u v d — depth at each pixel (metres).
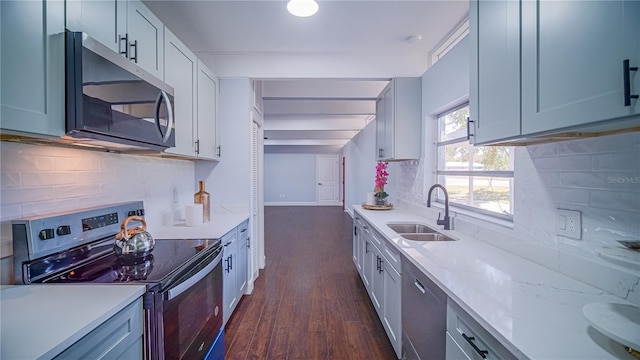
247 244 2.97
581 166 1.14
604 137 1.05
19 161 1.23
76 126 1.11
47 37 1.04
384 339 2.20
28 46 0.97
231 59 2.98
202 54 2.98
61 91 1.09
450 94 2.32
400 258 1.80
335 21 2.34
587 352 0.71
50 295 1.05
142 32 1.63
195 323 1.48
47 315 0.90
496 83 1.20
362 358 1.98
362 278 3.12
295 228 6.61
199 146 2.42
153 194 2.27
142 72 1.50
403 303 1.76
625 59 0.69
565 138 1.11
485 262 1.42
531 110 1.00
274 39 2.66
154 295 1.15
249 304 2.79
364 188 6.77
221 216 2.88
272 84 3.92
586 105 0.80
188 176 2.88
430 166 2.85
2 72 0.90
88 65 1.13
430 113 2.72
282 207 10.59
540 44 0.96
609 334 0.71
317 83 3.93
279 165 11.13
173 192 2.58
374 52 2.96
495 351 0.85
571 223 1.19
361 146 7.14
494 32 1.22
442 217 2.43
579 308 0.94
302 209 10.02
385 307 2.16
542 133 1.00
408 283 1.66
